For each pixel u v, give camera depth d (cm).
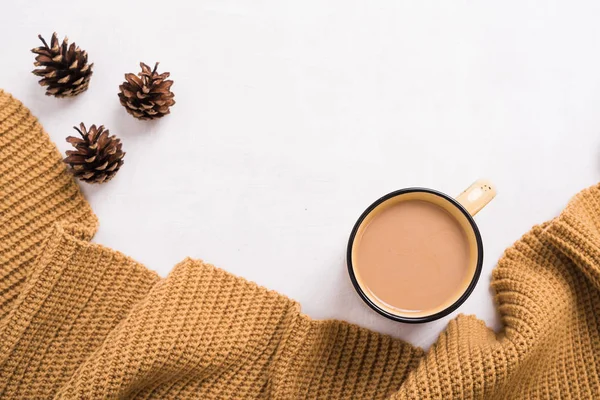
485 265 71
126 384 67
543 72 72
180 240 71
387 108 71
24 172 70
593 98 72
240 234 71
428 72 71
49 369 69
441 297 65
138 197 71
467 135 71
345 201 71
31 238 70
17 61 71
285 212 71
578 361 69
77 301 69
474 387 66
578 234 68
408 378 67
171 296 69
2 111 70
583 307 70
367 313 70
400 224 65
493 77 72
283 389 69
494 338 69
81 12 71
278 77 71
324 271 71
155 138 71
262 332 69
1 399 68
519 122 71
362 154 71
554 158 71
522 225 71
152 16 71
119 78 71
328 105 71
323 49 72
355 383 69
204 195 71
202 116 71
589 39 72
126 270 70
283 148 71
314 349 69
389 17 72
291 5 71
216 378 69
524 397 69
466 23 72
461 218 65
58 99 71
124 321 68
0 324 68
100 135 69
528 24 72
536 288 69
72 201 70
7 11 71
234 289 70
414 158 71
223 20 71
